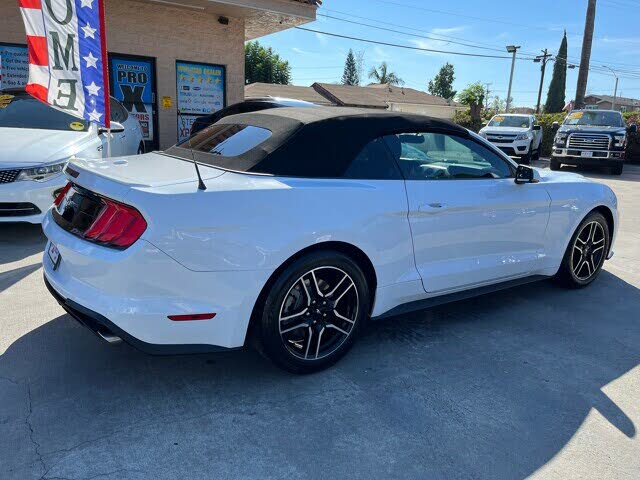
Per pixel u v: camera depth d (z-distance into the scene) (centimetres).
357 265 302
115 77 998
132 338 247
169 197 246
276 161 289
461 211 348
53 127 627
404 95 5453
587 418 270
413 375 306
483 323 388
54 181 525
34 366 297
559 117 2205
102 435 240
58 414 254
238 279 260
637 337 371
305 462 228
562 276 457
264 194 267
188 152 336
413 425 258
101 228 257
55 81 412
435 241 339
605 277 511
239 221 257
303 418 260
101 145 631
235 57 1139
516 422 264
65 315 365
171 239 243
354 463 229
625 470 232
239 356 322
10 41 888
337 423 257
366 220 299
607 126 1545
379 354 331
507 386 298
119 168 294
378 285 317
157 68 1041
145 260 241
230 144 318
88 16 399
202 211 249
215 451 233
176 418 255
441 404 277
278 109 354
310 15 1064
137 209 244
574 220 434
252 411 264
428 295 348
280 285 273
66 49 405
